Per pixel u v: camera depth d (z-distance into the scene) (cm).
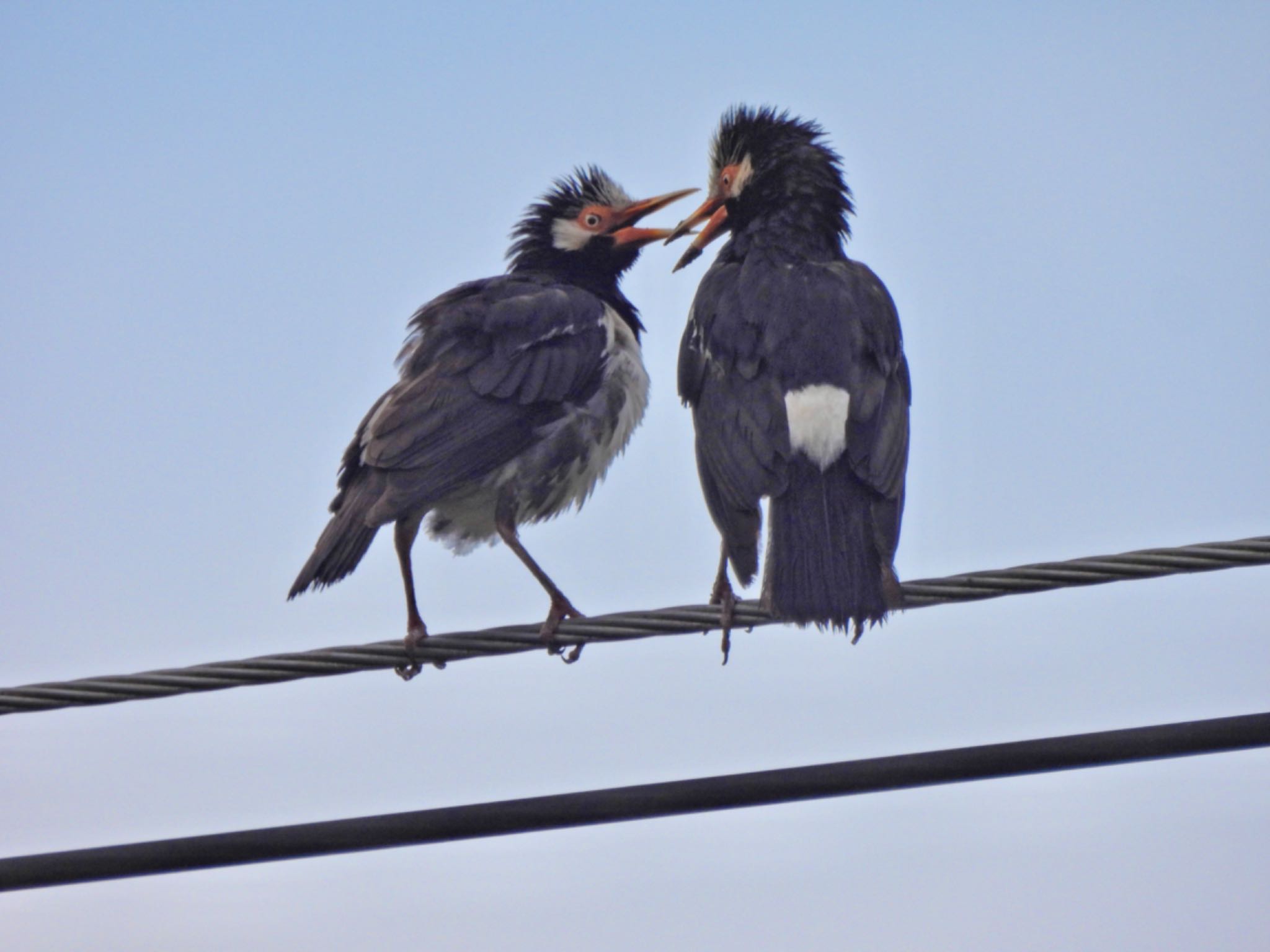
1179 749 864
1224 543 946
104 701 976
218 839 899
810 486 1098
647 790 893
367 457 1246
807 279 1238
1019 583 991
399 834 896
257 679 999
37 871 900
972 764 879
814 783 885
